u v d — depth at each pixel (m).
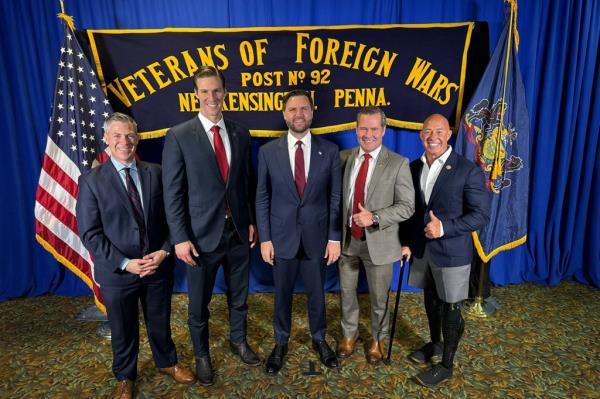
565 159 2.89
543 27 2.71
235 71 2.55
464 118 2.49
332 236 1.96
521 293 2.91
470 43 2.54
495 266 3.02
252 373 2.05
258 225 1.97
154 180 1.71
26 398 1.90
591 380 1.98
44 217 2.39
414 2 2.59
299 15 2.60
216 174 1.78
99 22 2.58
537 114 2.85
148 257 1.65
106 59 2.49
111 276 1.62
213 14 2.58
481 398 1.86
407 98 2.59
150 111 2.57
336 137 2.73
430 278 2.01
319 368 2.09
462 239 1.83
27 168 2.79
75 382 2.01
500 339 2.33
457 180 1.79
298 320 2.58
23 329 2.52
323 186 1.89
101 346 2.33
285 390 1.93
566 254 3.07
